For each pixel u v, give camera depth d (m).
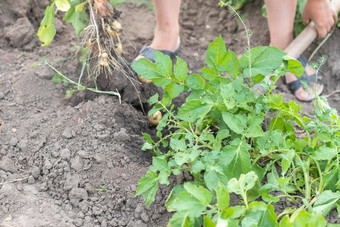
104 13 2.32
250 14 3.42
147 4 3.56
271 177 2.09
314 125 2.08
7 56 2.92
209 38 3.38
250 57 2.09
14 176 2.22
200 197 1.69
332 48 3.16
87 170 2.21
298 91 2.90
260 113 2.12
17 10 3.10
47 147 2.31
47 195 2.15
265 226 1.76
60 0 2.22
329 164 2.04
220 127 2.15
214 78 2.14
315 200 1.98
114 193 2.14
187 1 3.59
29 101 2.62
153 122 2.55
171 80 2.13
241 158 1.92
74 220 2.03
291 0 2.78
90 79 2.62
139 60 2.12
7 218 1.99
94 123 2.40
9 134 2.40
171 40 2.84
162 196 2.11
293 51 2.85
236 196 2.02
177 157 1.93
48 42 2.49
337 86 3.06
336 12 3.01
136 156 2.33
